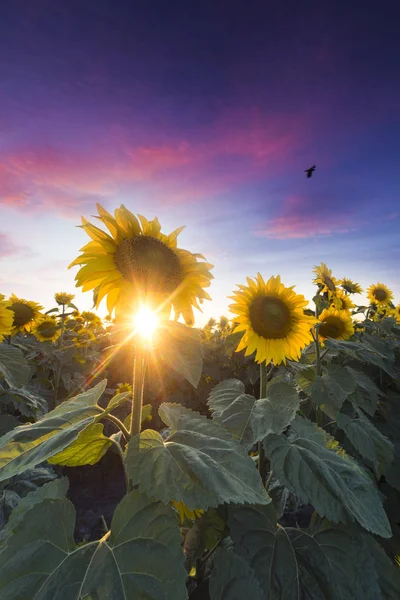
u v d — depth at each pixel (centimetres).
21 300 160
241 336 80
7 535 38
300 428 61
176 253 49
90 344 185
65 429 37
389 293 177
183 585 30
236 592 40
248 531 50
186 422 44
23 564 30
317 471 49
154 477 34
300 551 48
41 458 32
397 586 49
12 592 29
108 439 41
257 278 79
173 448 38
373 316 165
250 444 55
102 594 29
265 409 59
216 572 42
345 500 46
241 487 34
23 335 175
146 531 33
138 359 42
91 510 124
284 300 77
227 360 181
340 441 93
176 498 32
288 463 50
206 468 35
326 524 52
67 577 30
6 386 111
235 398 64
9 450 36
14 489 81
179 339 37
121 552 32
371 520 45
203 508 31
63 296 162
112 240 45
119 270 45
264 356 75
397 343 128
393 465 90
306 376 83
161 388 163
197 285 49
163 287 46
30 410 109
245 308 77
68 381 152
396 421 107
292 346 77
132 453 36
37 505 34
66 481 43
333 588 45
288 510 76
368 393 92
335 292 105
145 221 48
